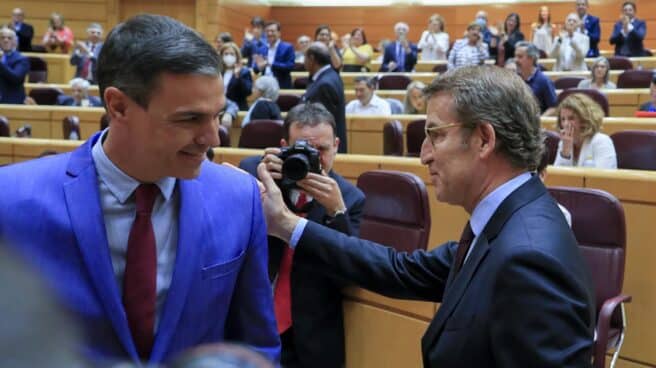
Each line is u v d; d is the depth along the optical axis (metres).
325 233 1.30
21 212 0.79
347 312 1.70
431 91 1.07
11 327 0.19
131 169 0.82
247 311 0.95
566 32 7.64
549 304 0.87
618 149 3.27
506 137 1.02
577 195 1.93
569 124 3.11
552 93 5.12
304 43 9.19
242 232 0.92
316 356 1.62
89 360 0.27
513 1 12.20
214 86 0.77
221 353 0.25
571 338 0.87
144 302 0.82
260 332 0.95
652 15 11.61
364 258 1.27
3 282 0.19
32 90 6.88
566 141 3.12
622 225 1.87
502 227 0.99
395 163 2.85
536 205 1.00
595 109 3.08
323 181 1.48
